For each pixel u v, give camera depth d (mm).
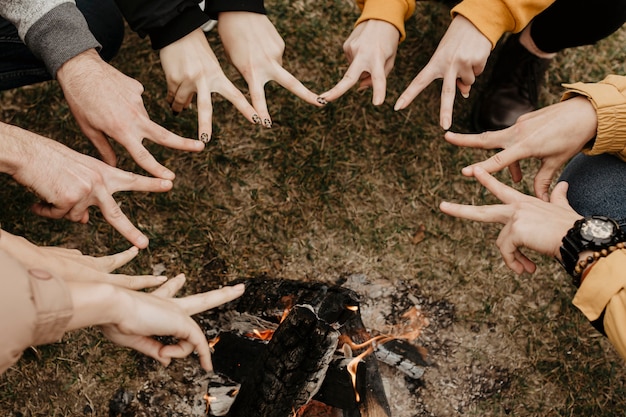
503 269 1965
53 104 2078
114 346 1825
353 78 1584
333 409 1625
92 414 1779
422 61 2199
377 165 2070
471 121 2139
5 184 1973
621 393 1852
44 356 1808
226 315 1765
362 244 1978
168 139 1482
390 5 1601
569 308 1934
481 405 1822
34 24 1418
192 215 1988
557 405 1835
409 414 1800
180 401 1784
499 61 2082
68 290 974
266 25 1562
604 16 1704
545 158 1466
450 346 1880
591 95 1393
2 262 921
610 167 1553
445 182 2068
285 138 2084
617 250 1230
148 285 1345
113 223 1459
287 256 1960
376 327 1880
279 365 1459
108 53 1866
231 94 1540
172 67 1537
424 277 1946
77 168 1401
